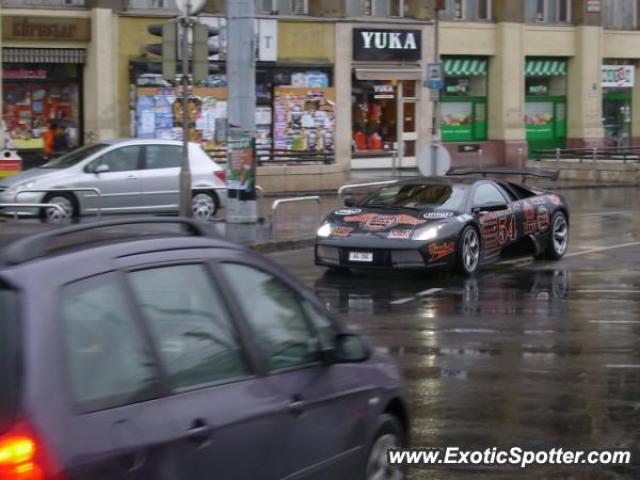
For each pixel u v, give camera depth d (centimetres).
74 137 3847
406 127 4600
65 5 3762
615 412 932
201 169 2552
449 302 1520
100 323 462
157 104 3906
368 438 626
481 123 4891
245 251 584
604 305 1500
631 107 5372
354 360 613
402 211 1778
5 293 437
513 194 1959
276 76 4184
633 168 4166
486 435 857
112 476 433
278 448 537
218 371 519
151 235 530
